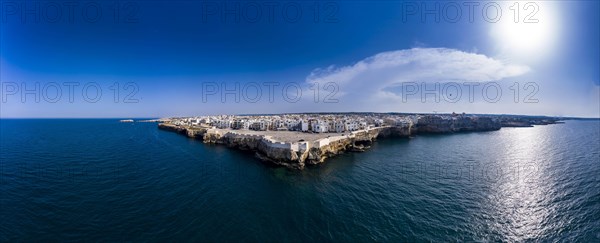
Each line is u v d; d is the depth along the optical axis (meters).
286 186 38.62
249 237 23.86
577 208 31.36
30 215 27.48
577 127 196.88
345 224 26.75
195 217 27.55
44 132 139.25
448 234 25.22
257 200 32.75
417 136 114.50
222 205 30.86
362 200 33.12
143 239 23.12
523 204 32.50
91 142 91.50
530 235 25.39
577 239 24.69
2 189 35.91
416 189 37.69
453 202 32.81
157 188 36.94
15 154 64.56
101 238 23.19
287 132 94.88
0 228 24.53
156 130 153.88
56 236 23.38
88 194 34.19
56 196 33.28
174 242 22.72
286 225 26.33
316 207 30.83
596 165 54.84
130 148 76.19
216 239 23.38
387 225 26.69
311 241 23.50
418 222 27.41
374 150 73.38
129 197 33.19
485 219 28.39
